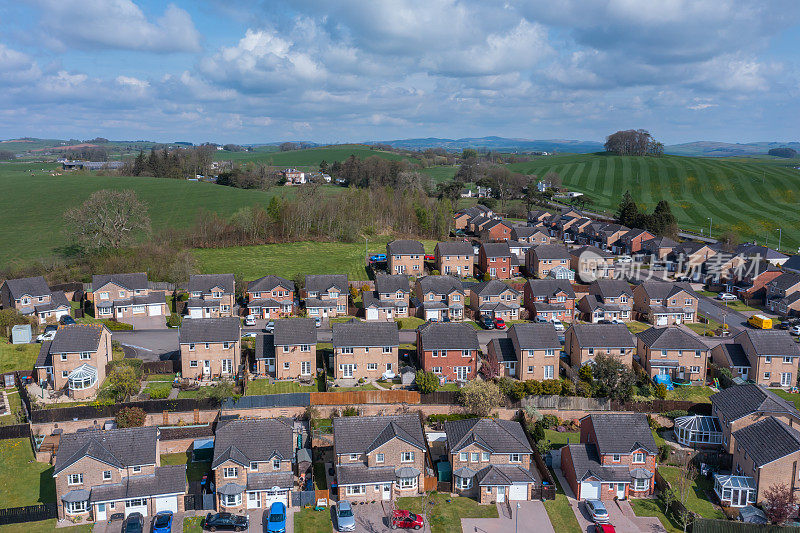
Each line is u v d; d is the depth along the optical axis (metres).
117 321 107.00
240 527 54.56
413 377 82.88
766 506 57.91
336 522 56.00
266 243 160.75
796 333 104.44
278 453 59.69
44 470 63.34
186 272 122.75
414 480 61.44
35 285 104.19
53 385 79.12
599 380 78.62
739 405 69.25
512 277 142.25
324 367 87.75
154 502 56.91
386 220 186.62
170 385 80.06
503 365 85.75
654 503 60.28
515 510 58.72
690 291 115.69
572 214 199.75
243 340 94.94
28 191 187.12
